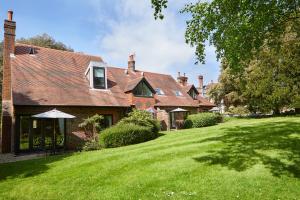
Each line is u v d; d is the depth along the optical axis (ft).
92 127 64.54
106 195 22.89
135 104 81.10
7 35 66.54
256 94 106.83
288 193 21.67
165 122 85.20
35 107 56.59
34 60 68.33
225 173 26.35
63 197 23.47
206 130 60.95
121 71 97.40
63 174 30.71
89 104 63.98
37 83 61.36
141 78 84.28
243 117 131.03
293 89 97.81
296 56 91.50
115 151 43.55
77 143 61.36
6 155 53.06
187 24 29.55
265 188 22.58
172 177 26.07
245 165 28.37
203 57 29.76
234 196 21.27
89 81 72.38
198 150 36.76
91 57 83.92
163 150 38.96
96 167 32.35
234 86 124.88
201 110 117.29
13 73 60.23
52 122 60.34
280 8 25.14
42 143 58.29
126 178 26.94
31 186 27.20
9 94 63.41
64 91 63.77
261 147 35.37
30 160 41.81
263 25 25.48
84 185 26.14
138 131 56.49
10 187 27.45
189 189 22.97
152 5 24.21
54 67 70.13
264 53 95.09
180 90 115.55
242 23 24.76
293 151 32.35
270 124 59.00
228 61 28.99
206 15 26.99
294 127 50.16
